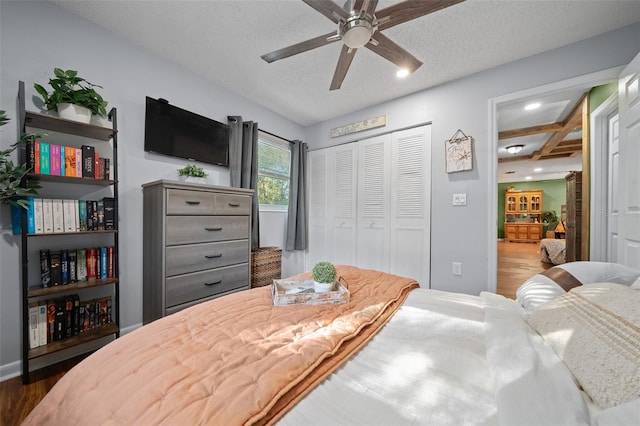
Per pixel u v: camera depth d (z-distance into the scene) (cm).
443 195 262
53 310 161
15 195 145
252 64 234
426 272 274
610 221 240
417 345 81
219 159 267
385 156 307
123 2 168
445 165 260
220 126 267
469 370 67
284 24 186
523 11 169
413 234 284
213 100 265
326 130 362
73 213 166
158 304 189
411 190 286
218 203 222
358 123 327
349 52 160
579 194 349
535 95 215
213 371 64
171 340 80
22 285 145
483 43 200
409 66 178
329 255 357
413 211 285
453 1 125
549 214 874
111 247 186
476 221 244
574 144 469
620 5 163
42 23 166
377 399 57
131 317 205
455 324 95
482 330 90
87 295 186
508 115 336
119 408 54
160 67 223
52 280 162
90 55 185
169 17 180
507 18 175
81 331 173
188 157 240
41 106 165
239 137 279
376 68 235
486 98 238
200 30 193
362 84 265
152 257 198
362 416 52
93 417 54
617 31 185
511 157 562
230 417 49
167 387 58
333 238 354
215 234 220
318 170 371
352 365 71
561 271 120
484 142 239
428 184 275
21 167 140
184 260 199
